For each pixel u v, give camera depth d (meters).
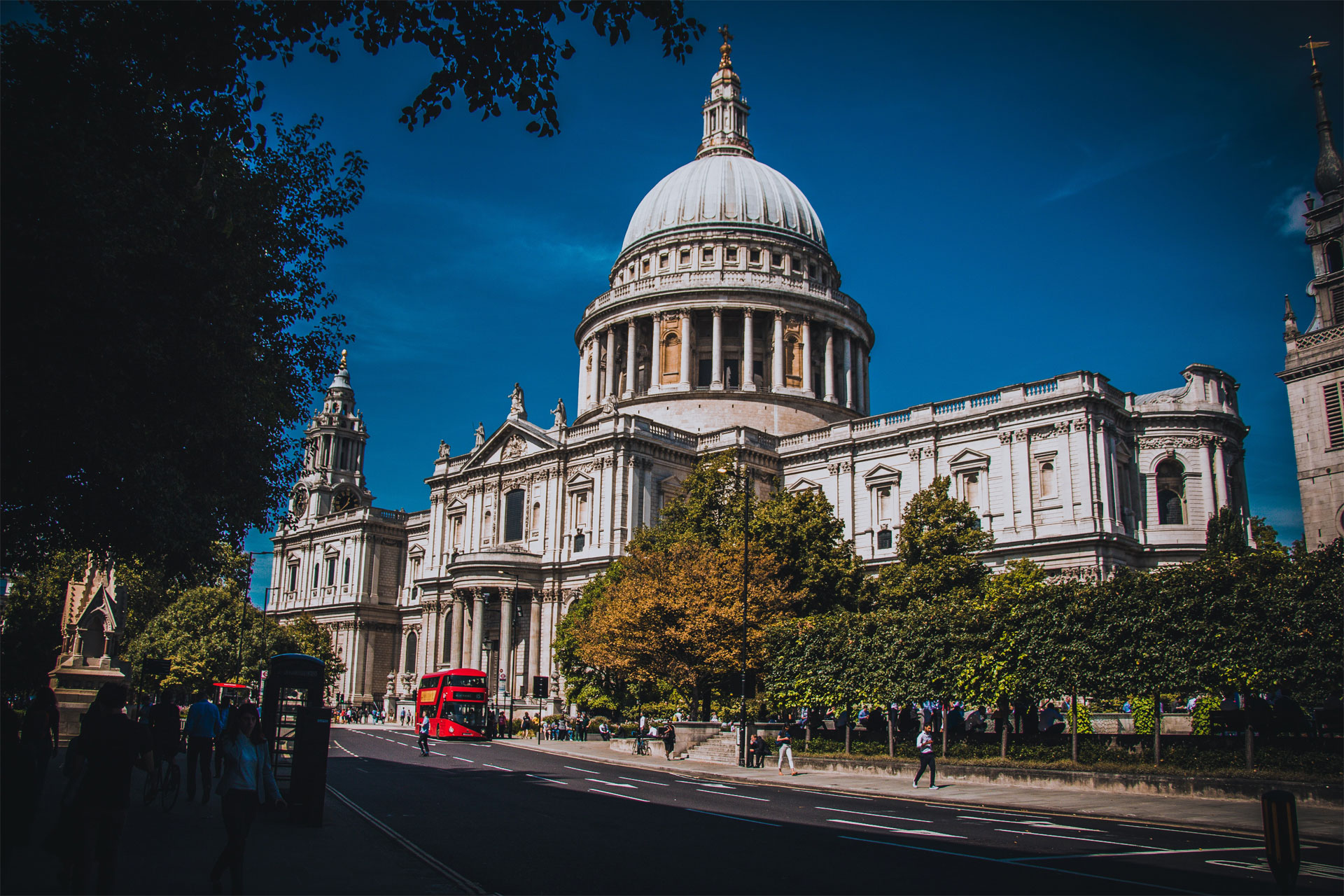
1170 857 20.44
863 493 87.31
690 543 61.25
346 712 110.25
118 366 20.27
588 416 109.81
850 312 114.06
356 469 146.75
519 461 95.88
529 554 90.25
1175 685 35.44
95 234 18.34
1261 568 35.34
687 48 19.22
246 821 15.25
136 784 32.69
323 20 19.38
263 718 26.33
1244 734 36.47
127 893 15.16
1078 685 37.97
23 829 15.16
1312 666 32.34
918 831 24.06
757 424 102.31
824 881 17.02
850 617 48.88
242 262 24.06
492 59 19.28
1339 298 62.53
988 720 51.56
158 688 85.50
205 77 19.59
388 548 125.94
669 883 16.89
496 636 91.69
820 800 32.53
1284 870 13.97
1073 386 74.69
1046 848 21.50
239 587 96.12
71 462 21.81
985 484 78.62
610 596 65.44
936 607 45.22
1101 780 35.38
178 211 20.91
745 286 108.06
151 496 23.38
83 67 19.69
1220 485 75.69
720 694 64.75
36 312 18.25
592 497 89.00
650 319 110.88
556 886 16.58
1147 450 76.31
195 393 23.17
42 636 72.06
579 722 74.56
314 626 109.56
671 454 91.50
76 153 18.66
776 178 123.50
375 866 18.19
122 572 45.47
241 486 27.95
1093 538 70.50
